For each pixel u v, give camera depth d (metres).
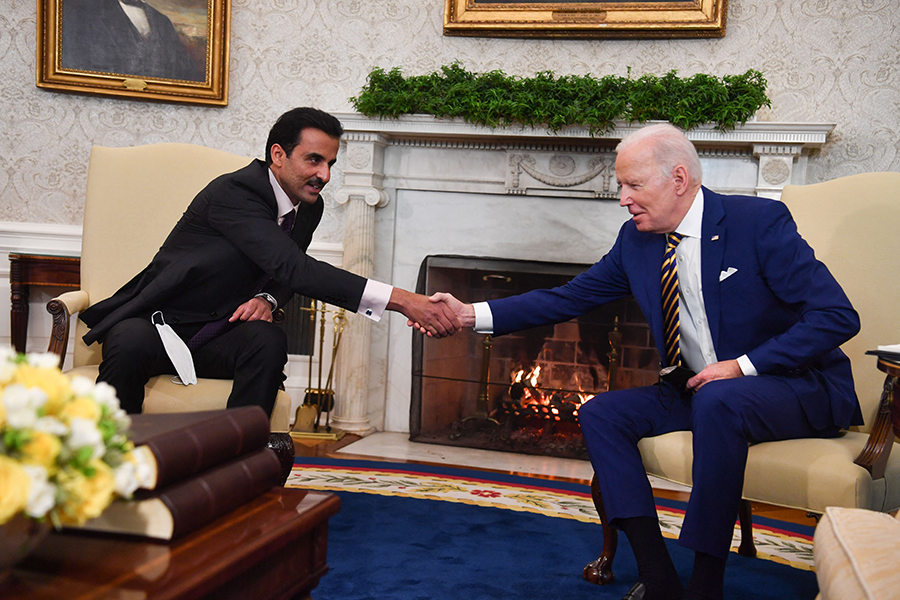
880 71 3.73
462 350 3.90
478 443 3.87
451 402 3.92
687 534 1.61
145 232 2.45
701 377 1.76
